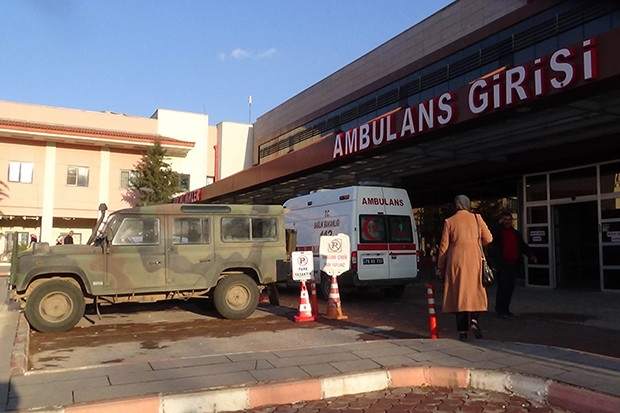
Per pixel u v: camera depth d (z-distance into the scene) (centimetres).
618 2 1350
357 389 567
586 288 1521
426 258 2270
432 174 1822
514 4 1719
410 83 2180
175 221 1005
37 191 3403
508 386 557
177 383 539
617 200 1391
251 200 2808
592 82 869
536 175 1627
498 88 1026
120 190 3644
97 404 474
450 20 2008
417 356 653
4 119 3238
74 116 3606
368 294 1496
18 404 474
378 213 1323
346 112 2675
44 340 840
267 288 1104
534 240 1617
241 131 4084
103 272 938
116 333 898
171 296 1002
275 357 650
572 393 503
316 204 1452
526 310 1109
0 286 1798
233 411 511
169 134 3888
